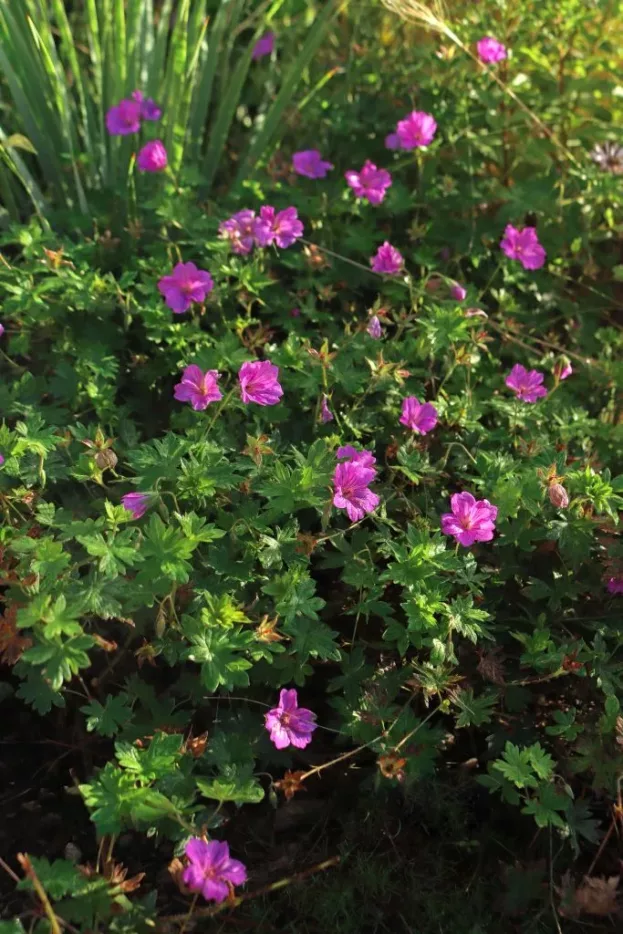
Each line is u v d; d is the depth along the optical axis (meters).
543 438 0.80
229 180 1.06
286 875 0.68
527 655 0.71
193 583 0.70
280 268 0.95
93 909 0.60
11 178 0.99
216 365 0.81
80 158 1.00
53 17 1.14
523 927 0.66
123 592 0.65
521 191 0.99
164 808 0.61
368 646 0.74
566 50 1.04
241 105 1.13
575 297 1.01
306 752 0.73
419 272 0.98
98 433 0.71
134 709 0.71
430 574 0.70
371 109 1.04
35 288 0.82
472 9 1.03
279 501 0.70
